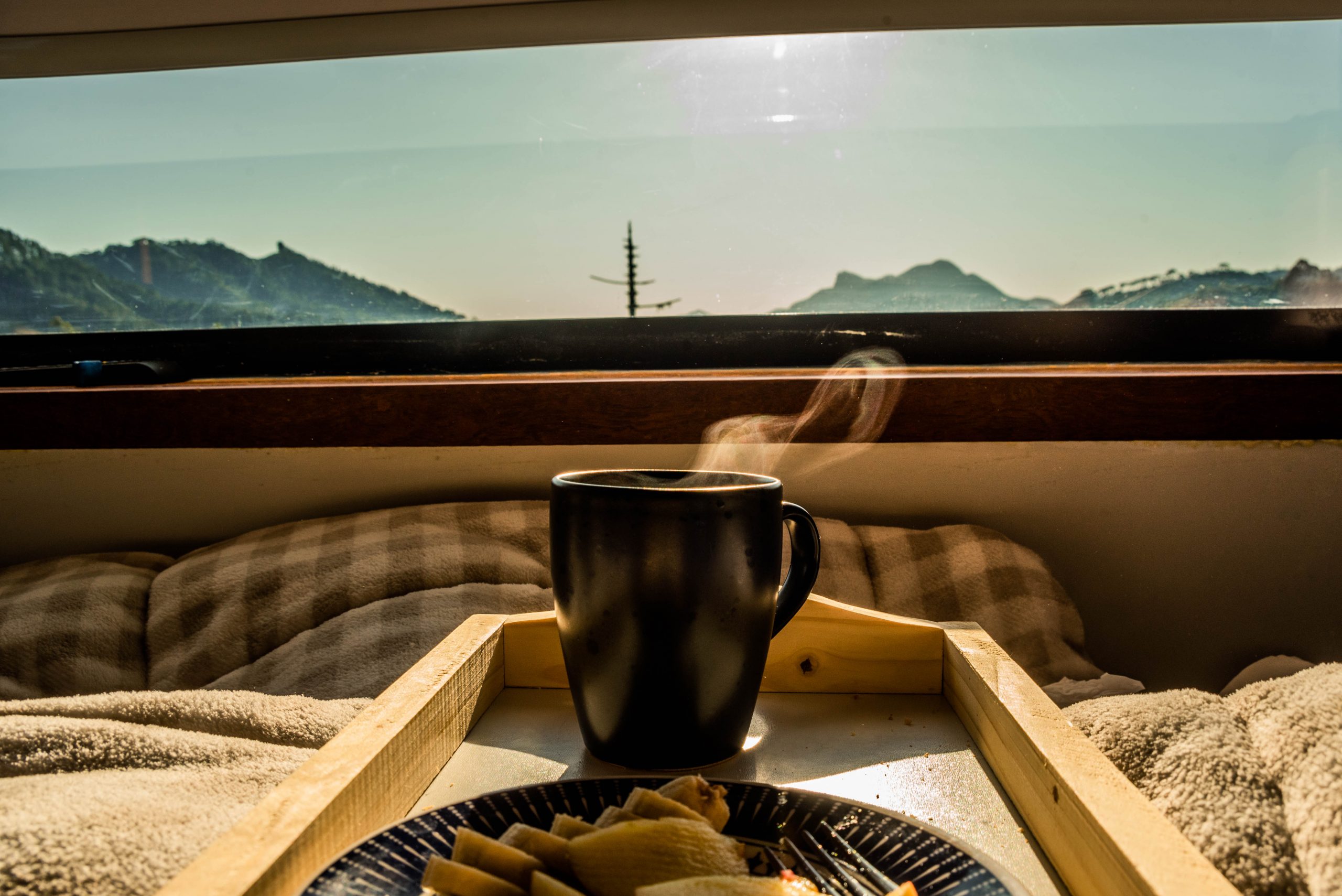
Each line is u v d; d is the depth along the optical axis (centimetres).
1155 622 105
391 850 30
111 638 93
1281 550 103
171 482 112
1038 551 106
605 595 40
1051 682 88
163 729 61
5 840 41
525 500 108
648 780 35
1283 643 103
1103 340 115
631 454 108
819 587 91
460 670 46
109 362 122
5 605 96
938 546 98
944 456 105
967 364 117
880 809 34
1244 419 95
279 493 111
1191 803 47
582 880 28
